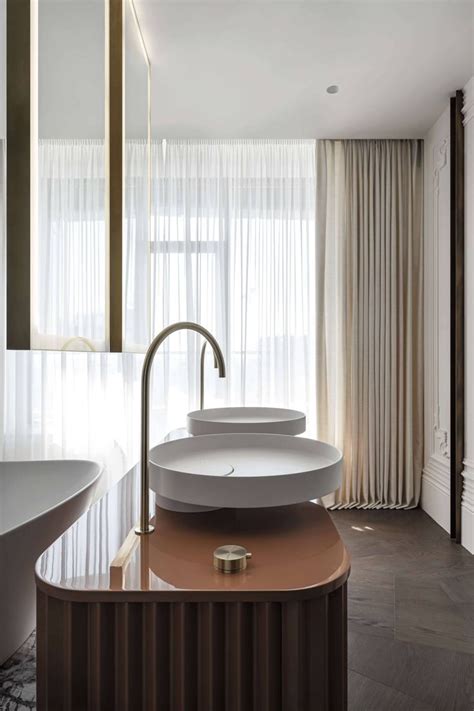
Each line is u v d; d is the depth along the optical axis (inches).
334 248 152.8
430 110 133.3
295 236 153.5
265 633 34.9
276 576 37.2
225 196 152.3
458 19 95.9
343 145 152.1
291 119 137.6
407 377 150.3
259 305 152.4
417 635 84.9
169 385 150.7
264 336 152.3
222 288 151.6
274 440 62.8
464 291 125.3
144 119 102.0
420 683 72.4
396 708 67.0
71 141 62.2
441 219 137.1
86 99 66.2
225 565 37.7
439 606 94.5
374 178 152.2
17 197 53.2
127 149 80.4
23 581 74.8
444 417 135.9
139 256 93.6
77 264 64.2
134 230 87.6
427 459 149.5
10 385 143.9
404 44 103.6
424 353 151.7
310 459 58.3
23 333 53.2
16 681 69.0
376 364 151.1
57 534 80.1
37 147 54.5
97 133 70.2
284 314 152.3
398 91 123.0
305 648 35.7
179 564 39.3
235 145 152.7
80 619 35.2
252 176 152.9
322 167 151.6
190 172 152.1
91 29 66.9
